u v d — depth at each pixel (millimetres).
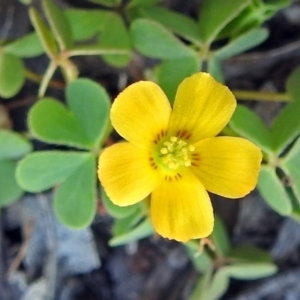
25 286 83
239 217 85
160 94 56
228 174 59
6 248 83
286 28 84
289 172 66
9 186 72
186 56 68
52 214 82
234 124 66
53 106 66
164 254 86
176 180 60
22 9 79
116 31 71
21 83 70
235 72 84
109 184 56
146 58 81
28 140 73
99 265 85
